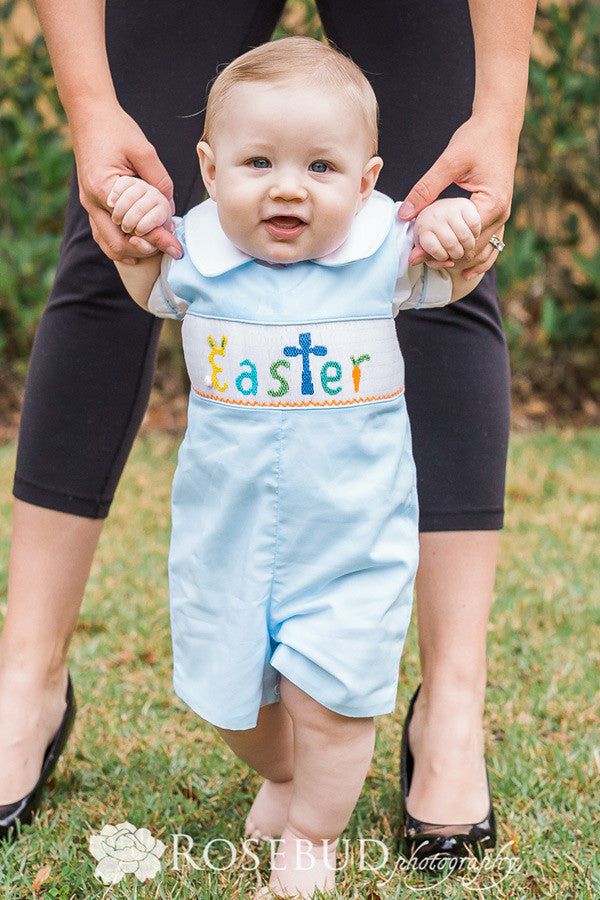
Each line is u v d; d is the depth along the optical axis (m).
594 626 2.79
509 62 1.62
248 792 1.99
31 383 1.91
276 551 1.55
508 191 1.59
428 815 1.80
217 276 1.56
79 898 1.68
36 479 1.90
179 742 2.17
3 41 5.01
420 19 1.83
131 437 1.94
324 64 1.53
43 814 1.88
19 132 4.79
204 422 1.58
